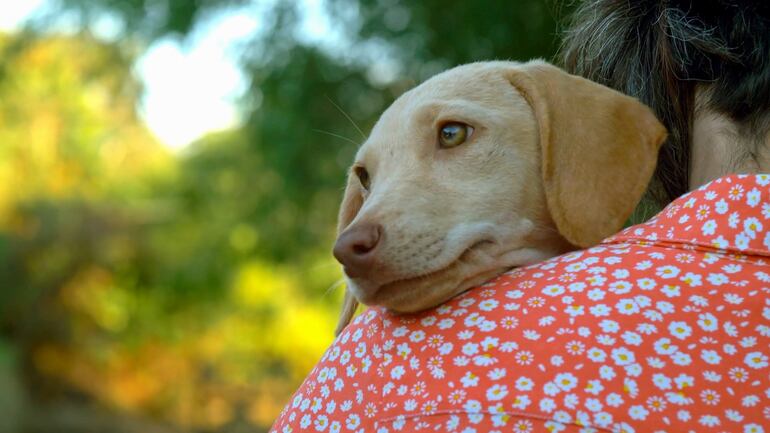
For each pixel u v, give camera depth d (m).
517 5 6.29
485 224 1.85
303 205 9.16
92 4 8.84
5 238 15.88
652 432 1.31
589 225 1.80
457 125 1.95
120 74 11.18
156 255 17.45
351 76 8.05
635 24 2.03
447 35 6.86
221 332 18.58
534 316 1.46
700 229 1.48
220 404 17.75
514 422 1.36
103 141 17.83
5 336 15.88
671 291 1.42
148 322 17.50
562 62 2.37
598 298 1.44
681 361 1.36
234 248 17.39
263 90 8.33
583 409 1.34
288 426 1.67
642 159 1.84
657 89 1.96
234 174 11.80
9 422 13.72
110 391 16.80
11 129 16.77
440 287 1.72
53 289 16.20
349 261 1.72
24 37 11.66
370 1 7.36
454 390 1.43
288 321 19.34
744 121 1.73
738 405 1.33
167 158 18.98
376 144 2.05
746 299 1.40
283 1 8.22
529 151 1.93
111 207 17.05
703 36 1.77
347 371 1.61
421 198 1.84
